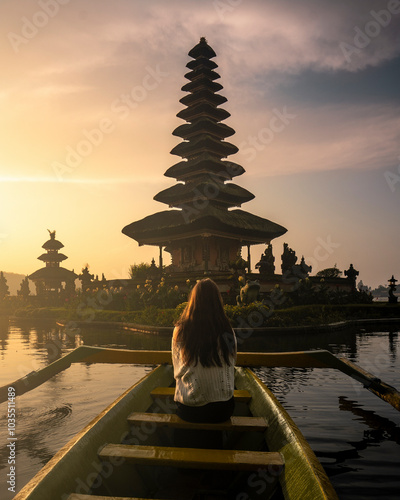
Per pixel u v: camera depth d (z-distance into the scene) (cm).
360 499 371
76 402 721
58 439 538
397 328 2480
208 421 363
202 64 5556
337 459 461
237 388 543
